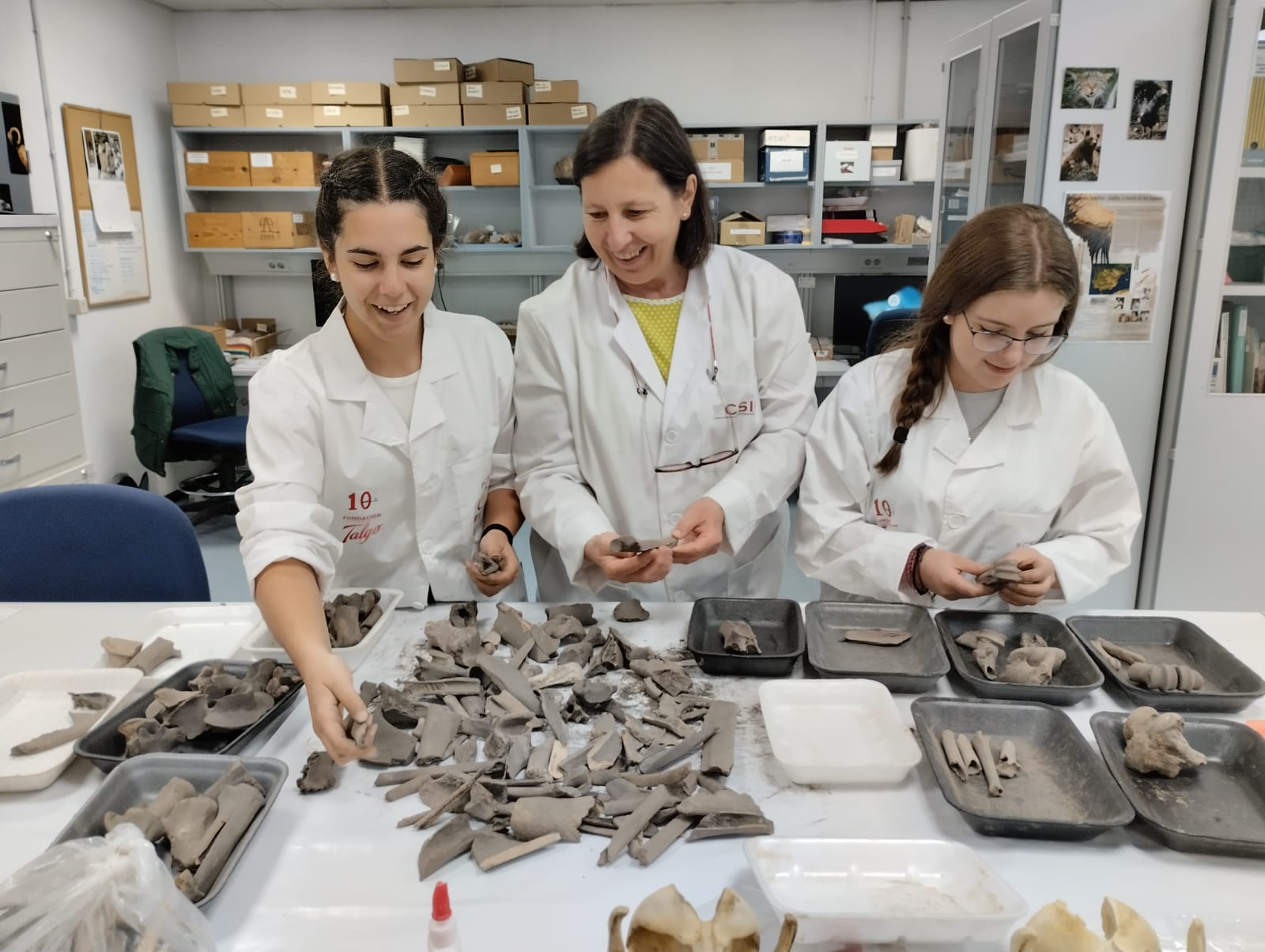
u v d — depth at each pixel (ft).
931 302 4.56
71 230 12.76
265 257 15.55
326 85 14.25
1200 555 8.64
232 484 13.30
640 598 5.62
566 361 5.23
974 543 4.84
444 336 4.94
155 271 14.85
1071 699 3.81
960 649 4.29
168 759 3.30
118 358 13.89
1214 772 3.37
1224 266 7.96
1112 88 7.80
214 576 11.84
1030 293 3.98
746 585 5.86
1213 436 8.35
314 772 3.37
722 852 3.02
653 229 4.50
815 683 3.81
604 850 3.01
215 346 13.48
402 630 4.66
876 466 4.92
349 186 3.85
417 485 4.85
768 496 5.06
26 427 10.48
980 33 9.59
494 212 15.84
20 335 10.30
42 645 4.54
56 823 3.22
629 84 15.24
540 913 2.75
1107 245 8.12
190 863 2.84
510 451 5.50
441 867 2.95
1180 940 2.61
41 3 12.09
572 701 3.84
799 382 5.43
